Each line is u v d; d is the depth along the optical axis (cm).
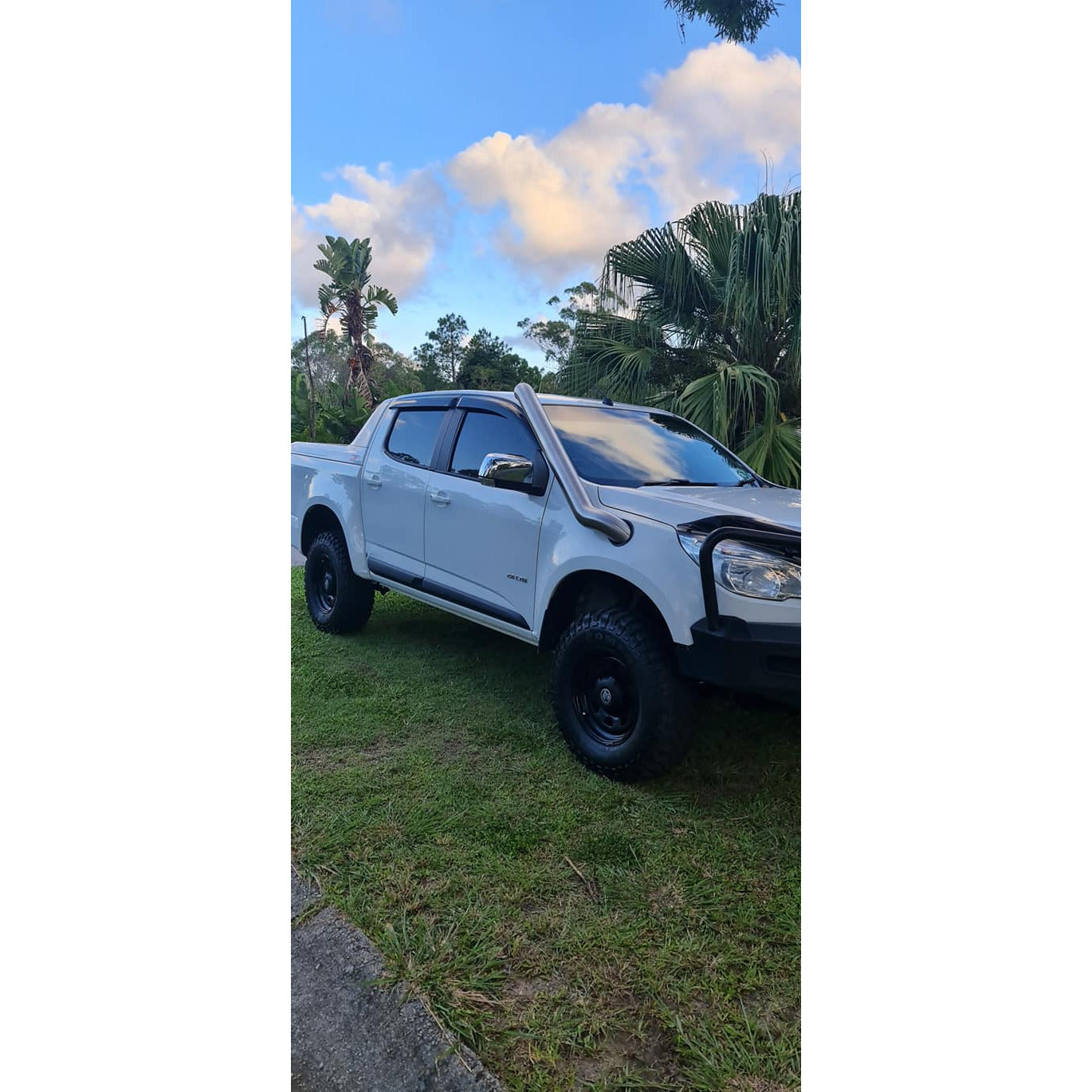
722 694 281
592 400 362
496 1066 151
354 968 175
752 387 559
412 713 322
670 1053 155
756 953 182
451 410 365
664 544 250
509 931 188
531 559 299
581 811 244
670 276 639
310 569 451
